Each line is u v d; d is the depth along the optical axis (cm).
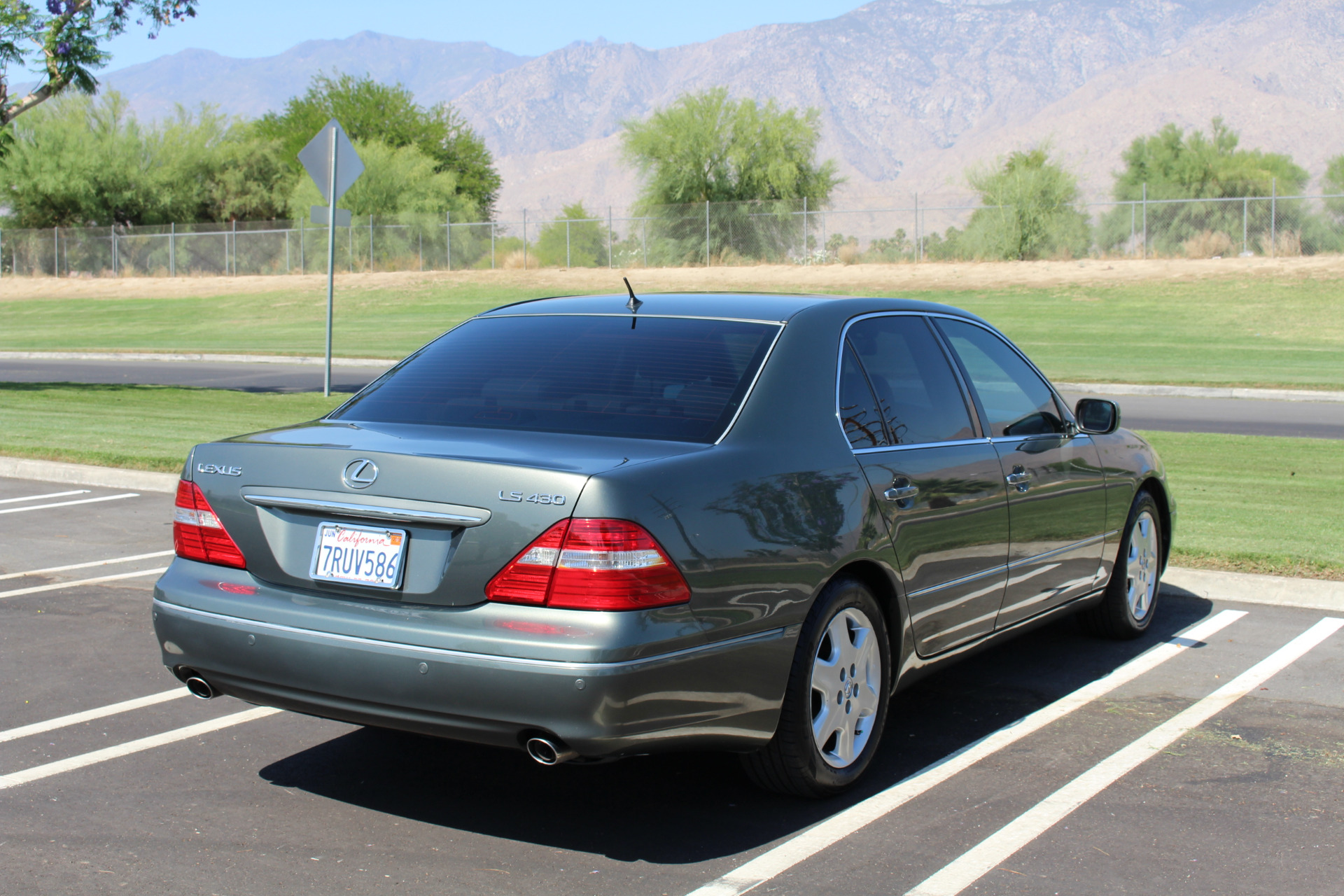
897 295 3784
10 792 420
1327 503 948
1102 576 592
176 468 1101
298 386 2073
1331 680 559
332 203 1605
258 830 391
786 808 413
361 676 362
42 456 1159
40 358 2922
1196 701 530
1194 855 375
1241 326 3059
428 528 363
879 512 426
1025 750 469
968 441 490
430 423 417
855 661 425
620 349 441
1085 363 2434
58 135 5625
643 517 349
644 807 414
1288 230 3953
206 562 402
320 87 7038
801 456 407
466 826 396
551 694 339
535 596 346
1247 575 714
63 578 745
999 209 4266
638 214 4969
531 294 4225
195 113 6072
